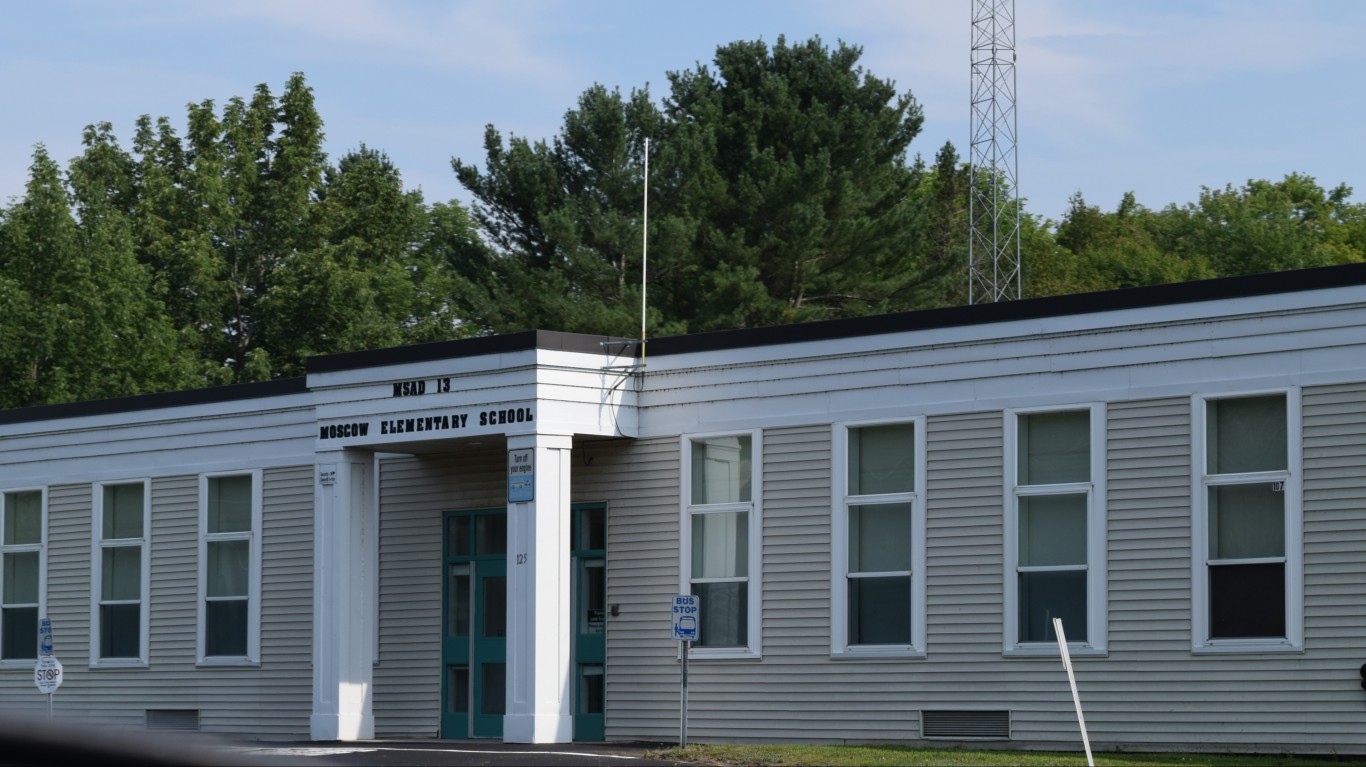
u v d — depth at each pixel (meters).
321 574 23.81
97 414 28.33
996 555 19.78
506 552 23.77
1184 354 18.70
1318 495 17.77
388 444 23.53
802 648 21.09
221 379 56.84
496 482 24.19
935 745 19.97
